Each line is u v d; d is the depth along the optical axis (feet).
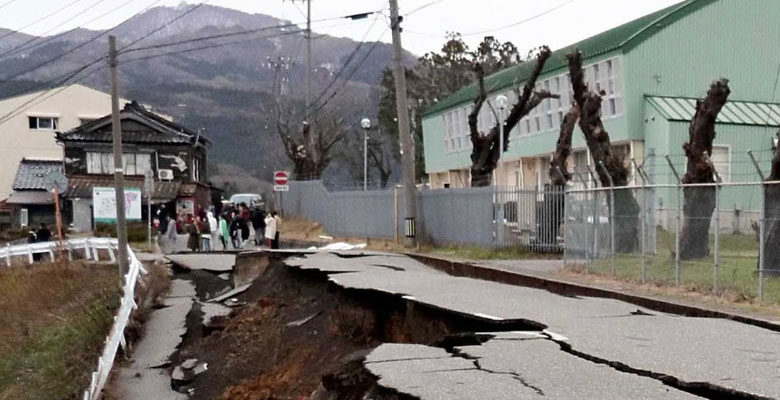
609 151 64.80
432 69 210.18
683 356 25.66
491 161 88.22
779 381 22.06
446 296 41.37
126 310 52.80
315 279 59.11
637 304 40.37
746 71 102.12
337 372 27.68
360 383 25.76
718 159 93.61
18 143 199.93
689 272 42.32
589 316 34.71
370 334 43.27
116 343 46.78
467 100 139.13
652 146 96.17
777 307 35.53
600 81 103.19
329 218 118.62
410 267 63.41
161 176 174.40
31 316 61.62
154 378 46.29
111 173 174.29
